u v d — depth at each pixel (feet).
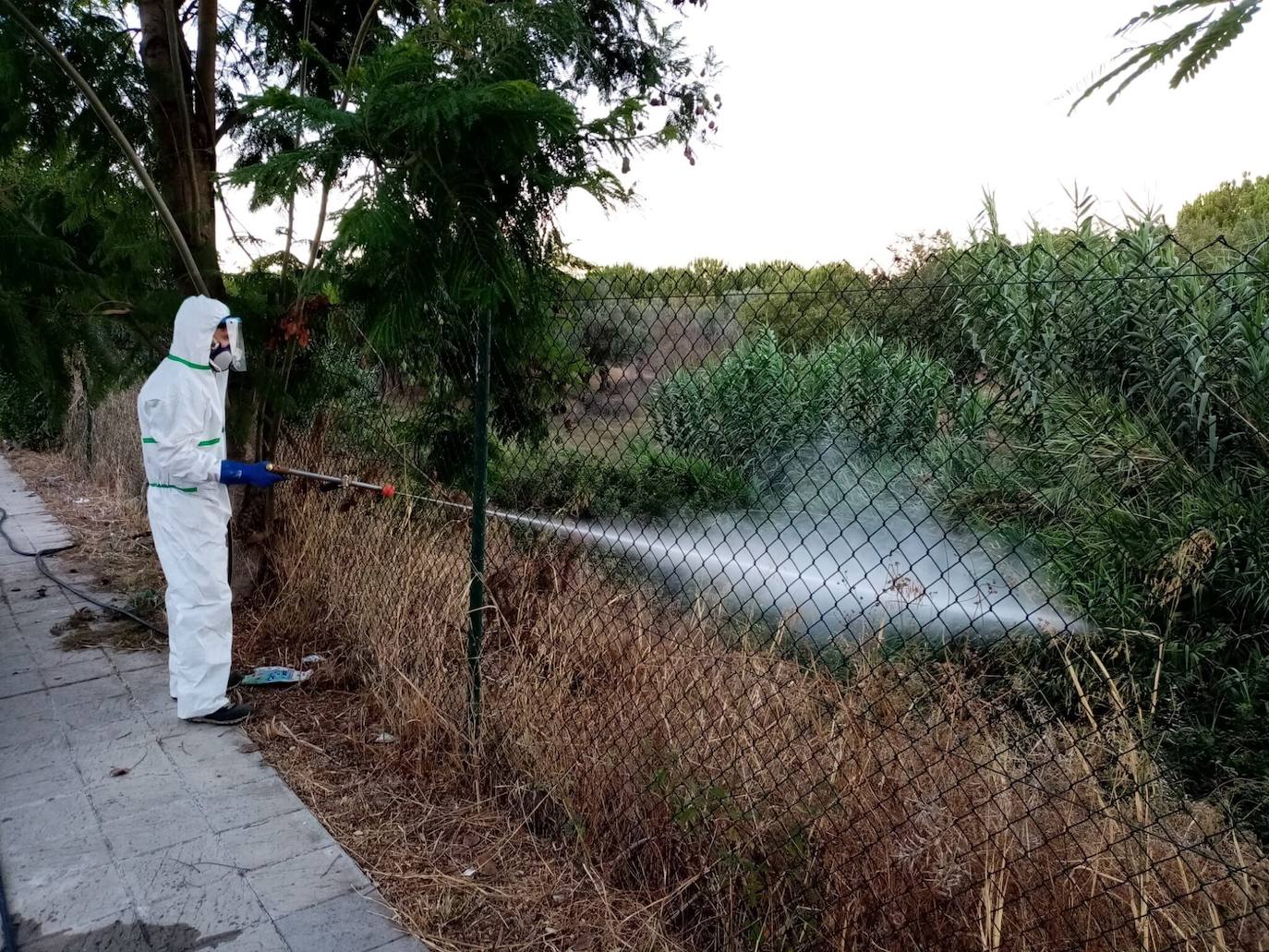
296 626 14.42
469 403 13.25
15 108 11.16
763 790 7.47
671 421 14.19
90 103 12.12
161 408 10.78
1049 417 10.88
